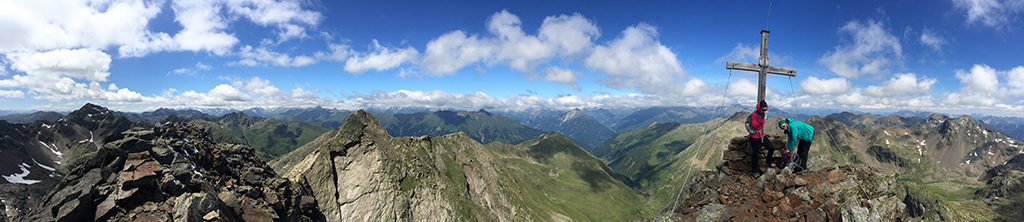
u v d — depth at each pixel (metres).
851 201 13.19
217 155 41.44
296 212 47.53
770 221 13.41
